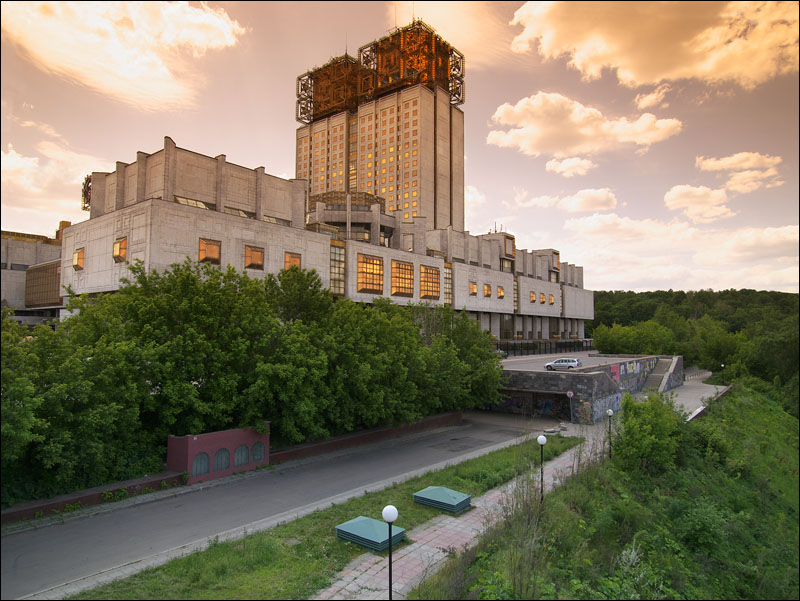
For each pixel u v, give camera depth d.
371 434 31.14
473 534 17.06
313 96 164.00
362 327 29.78
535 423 39.91
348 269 72.19
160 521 17.17
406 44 149.12
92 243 59.62
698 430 34.91
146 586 12.54
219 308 24.67
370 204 90.06
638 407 28.31
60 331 19.70
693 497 26.58
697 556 21.72
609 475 24.45
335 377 26.95
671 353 84.00
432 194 139.50
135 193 58.06
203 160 58.81
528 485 18.78
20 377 15.85
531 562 14.22
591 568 16.36
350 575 13.80
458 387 35.88
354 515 18.22
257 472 23.55
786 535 27.31
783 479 37.75
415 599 12.55
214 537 15.92
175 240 51.44
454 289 93.69
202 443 21.70
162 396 21.84
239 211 62.06
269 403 24.30
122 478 19.95
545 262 130.88
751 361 74.50
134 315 23.19
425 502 19.62
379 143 143.75
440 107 144.25
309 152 162.12
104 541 15.35
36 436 15.77
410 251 85.31
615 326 84.69
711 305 164.00
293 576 13.41
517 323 118.25
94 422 17.61
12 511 16.05
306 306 29.17
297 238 63.78
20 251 93.69
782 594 21.56
